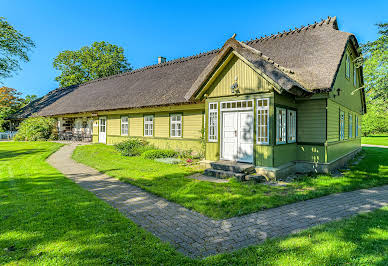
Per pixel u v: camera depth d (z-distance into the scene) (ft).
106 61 136.77
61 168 34.40
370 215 17.04
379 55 32.76
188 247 12.41
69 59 132.57
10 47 71.00
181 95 46.24
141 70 76.13
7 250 11.48
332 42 35.47
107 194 21.83
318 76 30.71
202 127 44.14
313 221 16.20
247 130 31.09
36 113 94.99
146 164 37.35
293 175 31.01
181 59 65.67
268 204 19.24
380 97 37.19
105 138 70.13
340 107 39.37
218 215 16.81
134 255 11.23
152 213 17.25
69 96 94.63
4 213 16.15
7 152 51.26
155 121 54.29
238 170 28.48
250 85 29.73
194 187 23.88
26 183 24.79
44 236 12.94
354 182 27.22
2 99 123.95
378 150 65.26
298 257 11.14
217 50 57.67
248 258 11.05
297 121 33.63
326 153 31.32
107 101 66.13
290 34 43.21
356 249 11.89
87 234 13.26
